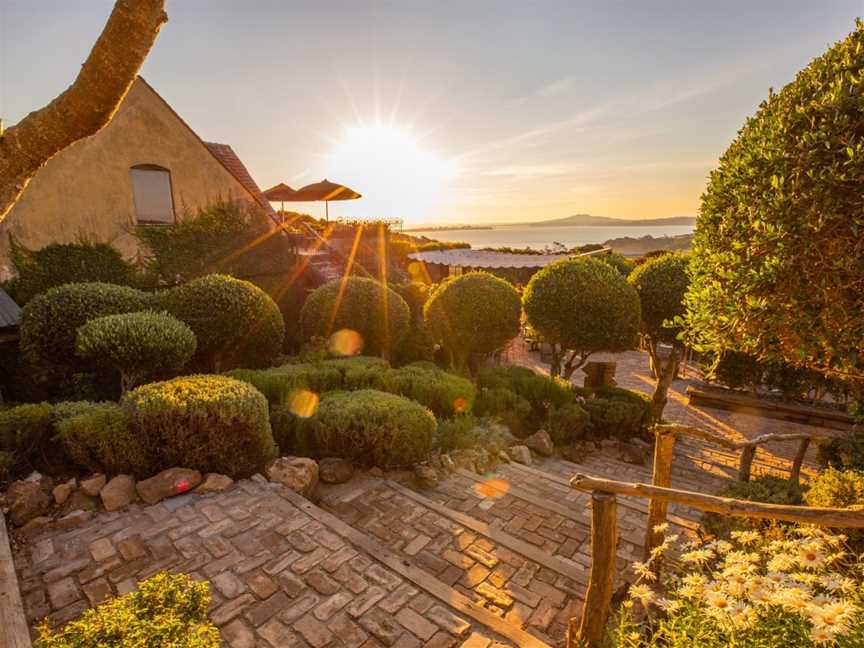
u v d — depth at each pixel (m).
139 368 8.23
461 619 4.08
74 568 4.44
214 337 10.67
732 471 10.36
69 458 5.98
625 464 10.09
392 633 3.88
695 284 4.54
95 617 2.50
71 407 6.38
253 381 8.50
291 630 3.85
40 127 1.62
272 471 6.27
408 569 4.66
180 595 2.72
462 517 5.93
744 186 3.81
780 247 3.46
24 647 3.42
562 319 11.99
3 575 4.10
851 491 4.33
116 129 13.62
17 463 5.71
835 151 3.26
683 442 12.44
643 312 12.70
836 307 3.31
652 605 3.77
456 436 8.52
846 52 3.43
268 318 11.75
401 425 7.09
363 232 26.80
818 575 2.66
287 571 4.51
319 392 9.27
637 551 5.67
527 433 10.92
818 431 13.48
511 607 4.52
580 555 5.52
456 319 13.49
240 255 16.34
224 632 3.79
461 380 10.53
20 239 12.15
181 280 14.97
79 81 1.59
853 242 3.25
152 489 5.60
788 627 2.40
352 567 4.61
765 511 2.52
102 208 13.41
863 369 3.51
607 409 11.44
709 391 15.92
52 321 9.08
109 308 9.70
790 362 3.97
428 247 40.59
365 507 6.12
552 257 32.56
